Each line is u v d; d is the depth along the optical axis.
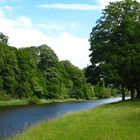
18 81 102.31
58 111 62.19
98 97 155.12
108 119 30.44
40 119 46.09
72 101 116.38
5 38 123.12
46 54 121.69
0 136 29.94
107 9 64.31
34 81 109.38
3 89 97.06
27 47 126.81
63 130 24.95
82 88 141.88
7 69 97.56
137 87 63.50
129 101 55.91
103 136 21.73
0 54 97.88
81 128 25.62
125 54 61.47
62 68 132.12
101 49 62.88
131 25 62.12
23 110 63.75
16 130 34.34
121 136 21.50
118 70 61.50
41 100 105.69
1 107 73.12
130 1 64.25
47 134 23.25
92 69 64.38
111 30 63.34
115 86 64.12
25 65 106.31
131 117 30.88
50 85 118.75
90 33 65.06
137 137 21.17
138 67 60.66
